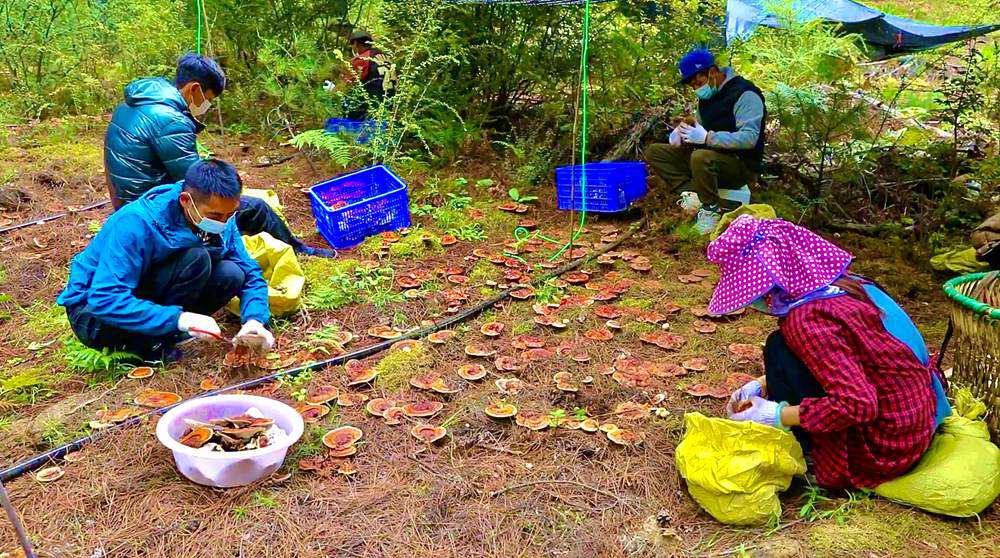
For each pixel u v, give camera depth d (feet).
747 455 9.79
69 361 13.43
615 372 13.47
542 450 11.46
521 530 9.87
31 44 29.71
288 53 27.61
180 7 29.17
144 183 15.44
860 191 22.85
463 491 10.50
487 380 13.33
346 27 29.66
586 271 18.06
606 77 25.05
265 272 15.75
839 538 9.52
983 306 10.68
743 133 19.90
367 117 25.84
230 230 13.96
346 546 9.52
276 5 29.86
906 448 9.82
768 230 9.79
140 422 11.80
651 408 12.42
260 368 13.47
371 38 27.25
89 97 29.50
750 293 9.59
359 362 13.70
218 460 10.07
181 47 29.40
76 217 20.62
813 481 10.53
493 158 25.67
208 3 28.35
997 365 10.68
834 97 21.65
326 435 11.51
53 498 10.27
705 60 20.22
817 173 23.68
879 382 9.73
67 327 14.97
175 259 13.07
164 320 12.26
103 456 11.13
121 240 12.36
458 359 14.03
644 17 25.09
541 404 12.53
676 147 21.65
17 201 21.34
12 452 11.30
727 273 9.87
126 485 10.51
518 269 18.03
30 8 30.12
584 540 9.70
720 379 13.30
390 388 13.00
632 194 21.85
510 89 27.20
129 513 10.01
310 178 24.13
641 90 24.67
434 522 9.95
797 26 21.49
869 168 23.03
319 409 12.21
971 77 23.71
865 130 22.94
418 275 17.54
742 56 24.81
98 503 10.18
